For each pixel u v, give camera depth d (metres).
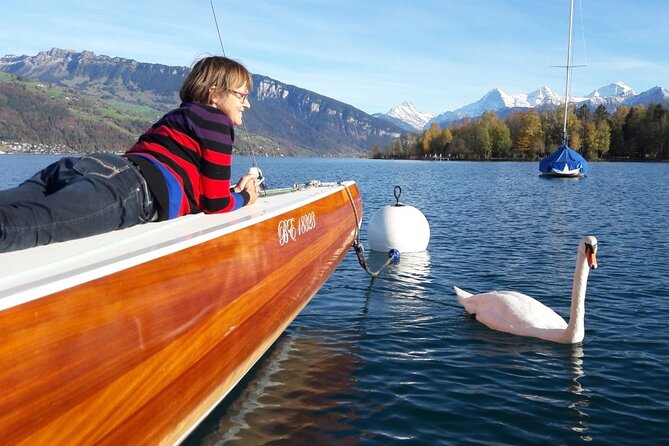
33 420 2.09
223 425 4.51
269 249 4.51
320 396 5.11
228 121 3.85
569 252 12.98
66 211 2.88
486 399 5.15
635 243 14.50
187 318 3.17
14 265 2.43
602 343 6.67
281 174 62.47
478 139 142.25
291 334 6.87
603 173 66.94
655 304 8.42
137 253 2.79
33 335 2.09
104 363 2.46
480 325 7.35
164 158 3.59
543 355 6.27
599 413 4.91
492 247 13.62
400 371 5.75
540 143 128.75
